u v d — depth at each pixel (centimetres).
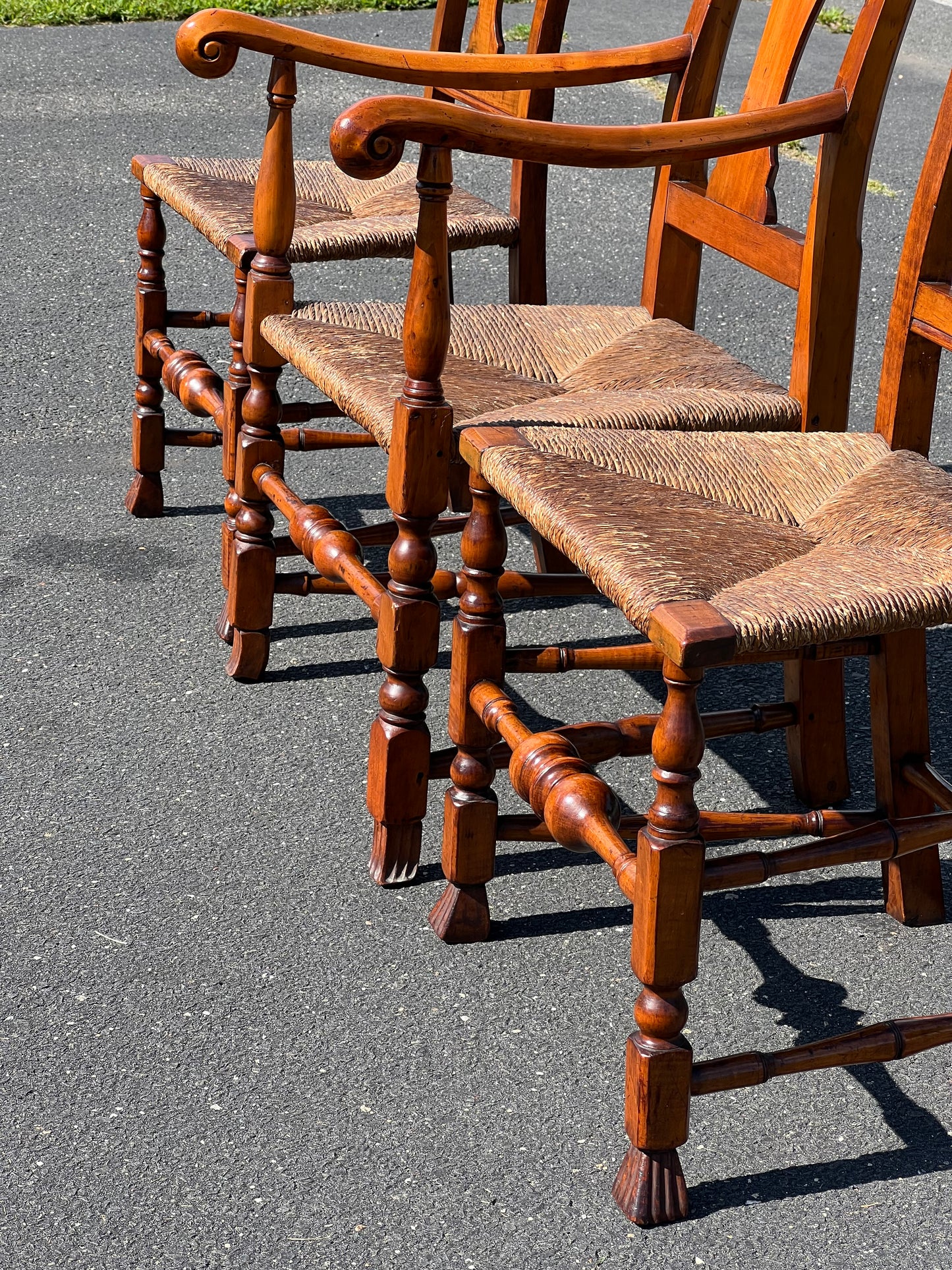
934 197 174
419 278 172
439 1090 165
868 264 461
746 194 211
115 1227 147
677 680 134
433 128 160
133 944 185
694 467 171
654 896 140
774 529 160
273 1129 159
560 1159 157
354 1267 144
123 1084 164
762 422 196
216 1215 149
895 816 187
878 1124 164
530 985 182
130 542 285
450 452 182
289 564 281
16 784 213
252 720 233
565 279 435
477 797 182
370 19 695
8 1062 166
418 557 186
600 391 202
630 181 534
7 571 272
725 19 222
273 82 211
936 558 152
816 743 214
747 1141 161
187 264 429
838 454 180
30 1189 151
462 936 188
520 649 190
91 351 372
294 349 209
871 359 396
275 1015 175
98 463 316
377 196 269
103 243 442
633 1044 147
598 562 144
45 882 195
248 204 246
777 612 135
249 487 233
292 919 191
